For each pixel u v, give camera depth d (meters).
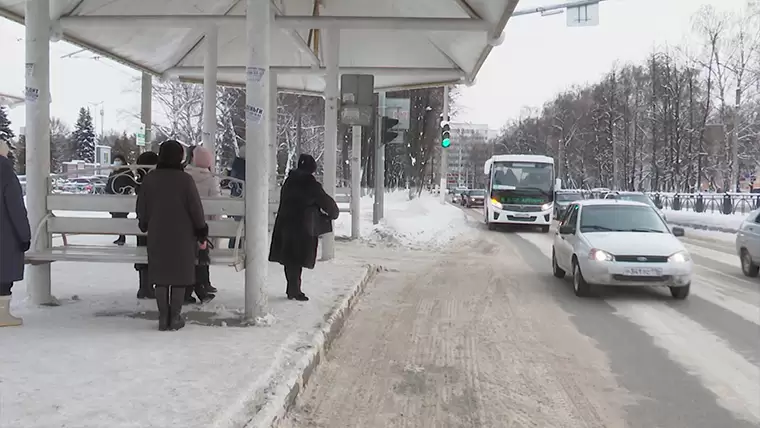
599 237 10.41
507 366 6.38
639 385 5.83
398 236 18.80
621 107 66.06
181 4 12.09
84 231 7.25
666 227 11.02
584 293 10.20
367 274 11.38
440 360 6.56
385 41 15.51
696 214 30.80
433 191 80.12
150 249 6.22
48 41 7.38
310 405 5.16
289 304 8.02
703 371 6.27
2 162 6.09
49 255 6.80
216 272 10.54
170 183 6.21
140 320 6.75
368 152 43.44
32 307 7.24
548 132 94.69
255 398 4.53
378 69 16.17
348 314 8.47
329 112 13.00
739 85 47.12
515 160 25.97
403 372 6.13
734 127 47.28
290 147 45.72
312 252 8.37
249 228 6.88
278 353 5.61
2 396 4.23
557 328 8.06
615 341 7.42
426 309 9.18
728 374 6.18
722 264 14.90
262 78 6.85
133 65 14.82
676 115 53.25
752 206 30.27
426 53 16.06
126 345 5.66
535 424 4.90
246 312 6.91
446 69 16.38
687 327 8.16
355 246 16.84
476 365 6.40
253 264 6.88
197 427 3.83
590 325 8.24
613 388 5.75
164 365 5.09
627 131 64.38
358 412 5.06
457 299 10.02
